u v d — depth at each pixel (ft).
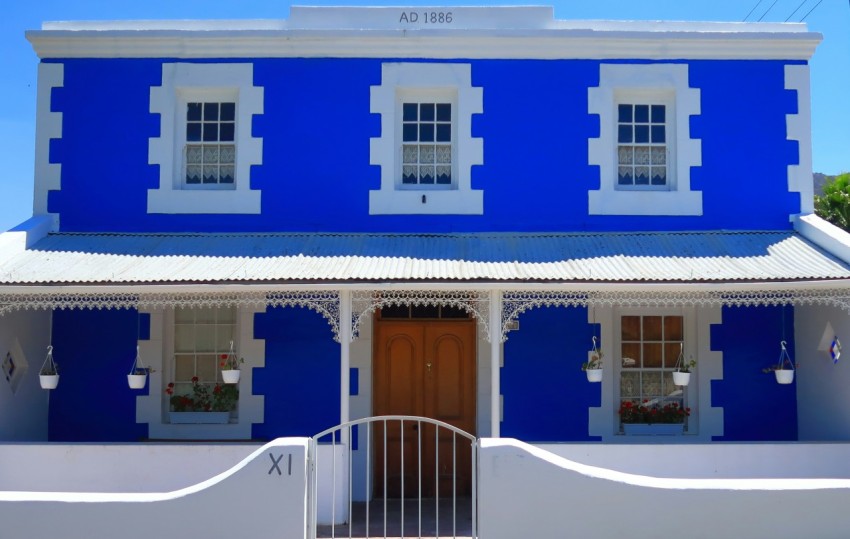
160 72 40.68
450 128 41.16
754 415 39.65
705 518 27.14
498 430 33.27
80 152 40.32
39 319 38.55
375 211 40.14
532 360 39.91
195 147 41.04
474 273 33.50
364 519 35.27
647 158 41.04
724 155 40.50
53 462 33.63
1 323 34.83
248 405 39.58
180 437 39.22
